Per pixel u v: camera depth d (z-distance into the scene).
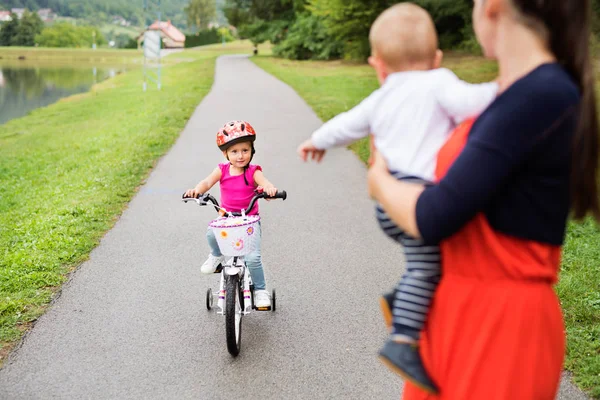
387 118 1.90
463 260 1.80
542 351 1.78
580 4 1.68
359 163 10.16
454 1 33.28
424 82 1.89
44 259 5.91
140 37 103.94
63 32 142.62
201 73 33.66
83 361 4.22
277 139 12.61
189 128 14.09
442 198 1.65
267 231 6.83
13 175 12.02
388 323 2.07
